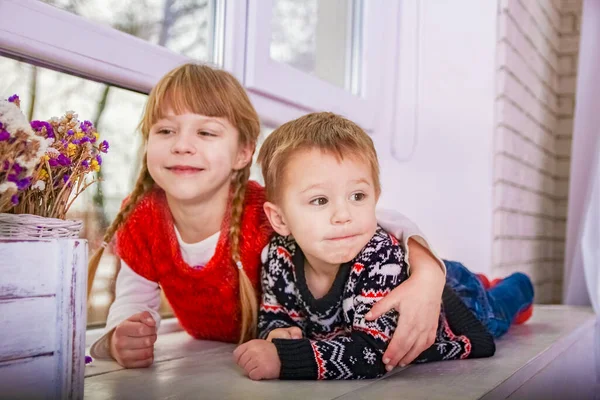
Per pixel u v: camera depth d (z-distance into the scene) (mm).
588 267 1730
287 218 931
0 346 637
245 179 1110
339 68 1836
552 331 1392
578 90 2143
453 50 1929
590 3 2121
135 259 1117
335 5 1806
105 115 1271
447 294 1106
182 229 1106
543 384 1097
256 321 1091
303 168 897
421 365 971
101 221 1297
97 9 1153
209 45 1385
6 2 926
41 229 683
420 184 1941
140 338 920
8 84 1097
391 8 1945
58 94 1178
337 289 937
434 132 1938
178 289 1139
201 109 995
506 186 1938
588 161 2121
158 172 1016
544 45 2502
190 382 825
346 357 851
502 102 1884
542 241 2555
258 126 1112
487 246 1864
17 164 644
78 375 711
